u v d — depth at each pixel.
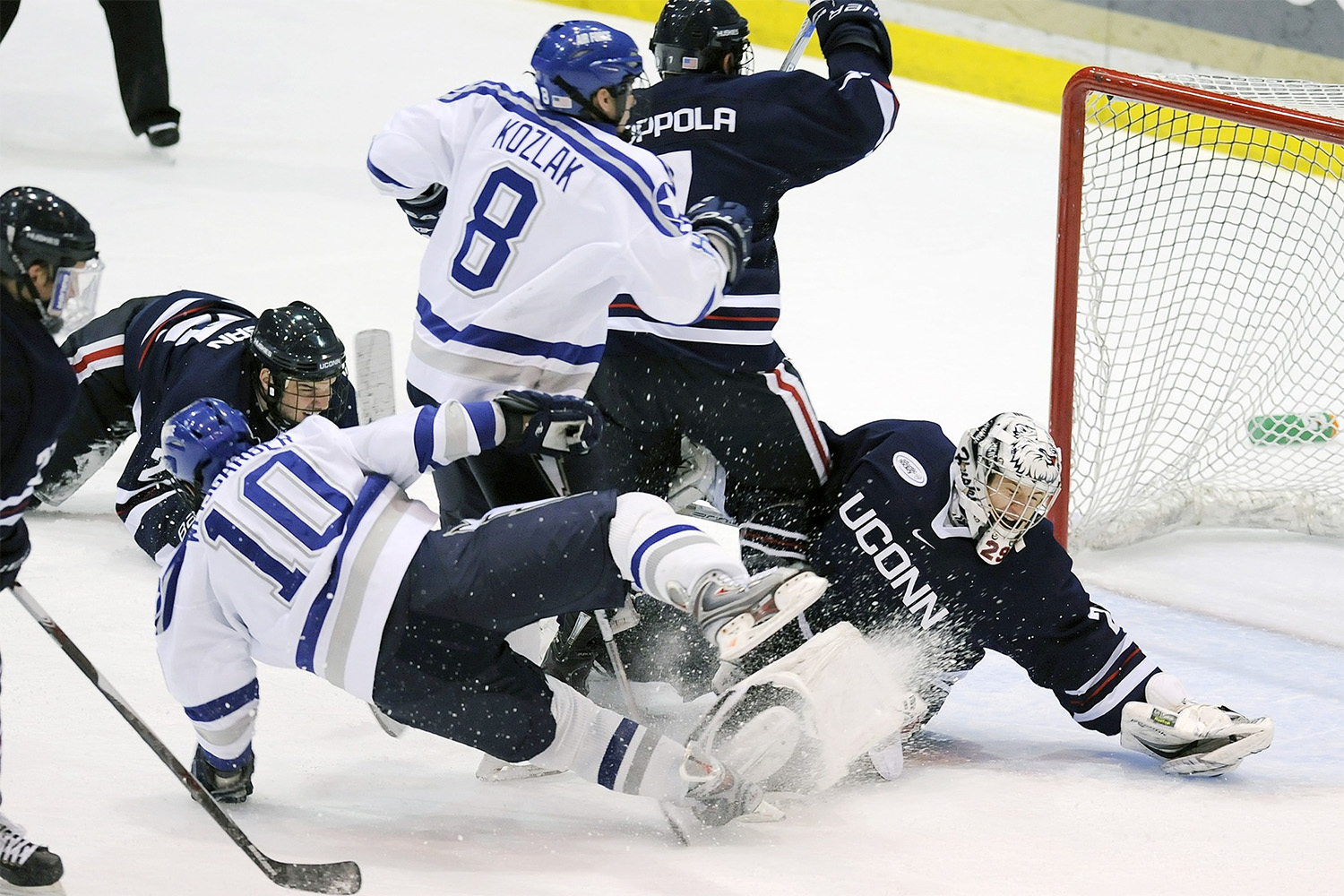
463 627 9.65
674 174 12.60
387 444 9.93
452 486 12.07
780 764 10.50
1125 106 18.70
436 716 9.71
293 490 9.62
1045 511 11.49
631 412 12.70
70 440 15.56
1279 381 21.39
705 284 10.77
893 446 12.31
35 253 8.34
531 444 10.60
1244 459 20.66
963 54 41.62
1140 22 39.28
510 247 10.84
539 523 9.67
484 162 10.98
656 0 41.59
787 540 12.63
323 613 9.48
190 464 10.04
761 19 41.50
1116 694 11.96
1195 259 20.33
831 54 13.16
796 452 12.67
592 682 13.08
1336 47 36.59
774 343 12.76
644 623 12.58
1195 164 19.69
